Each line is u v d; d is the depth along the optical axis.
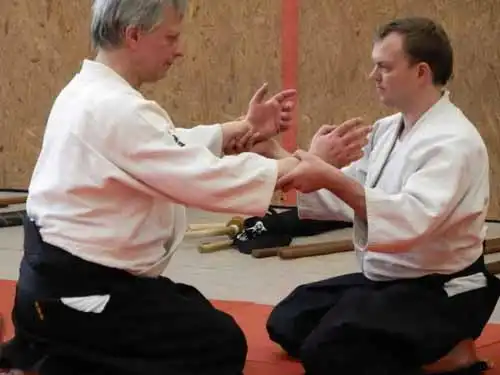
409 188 3.57
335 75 8.66
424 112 3.76
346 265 6.40
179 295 3.48
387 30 3.75
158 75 3.47
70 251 3.29
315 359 3.70
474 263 3.88
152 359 3.40
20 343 3.45
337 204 4.13
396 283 3.84
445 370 3.89
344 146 3.72
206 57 9.07
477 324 3.89
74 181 3.27
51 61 9.56
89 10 9.36
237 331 3.55
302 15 8.70
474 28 8.10
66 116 3.32
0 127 9.82
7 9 9.59
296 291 4.29
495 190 8.27
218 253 6.79
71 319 3.31
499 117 8.13
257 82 8.94
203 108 9.17
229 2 8.91
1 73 9.73
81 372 3.38
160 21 3.31
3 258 6.63
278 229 7.16
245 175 3.29
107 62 3.40
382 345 3.69
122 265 3.34
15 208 8.82
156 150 3.21
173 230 3.57
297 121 8.84
